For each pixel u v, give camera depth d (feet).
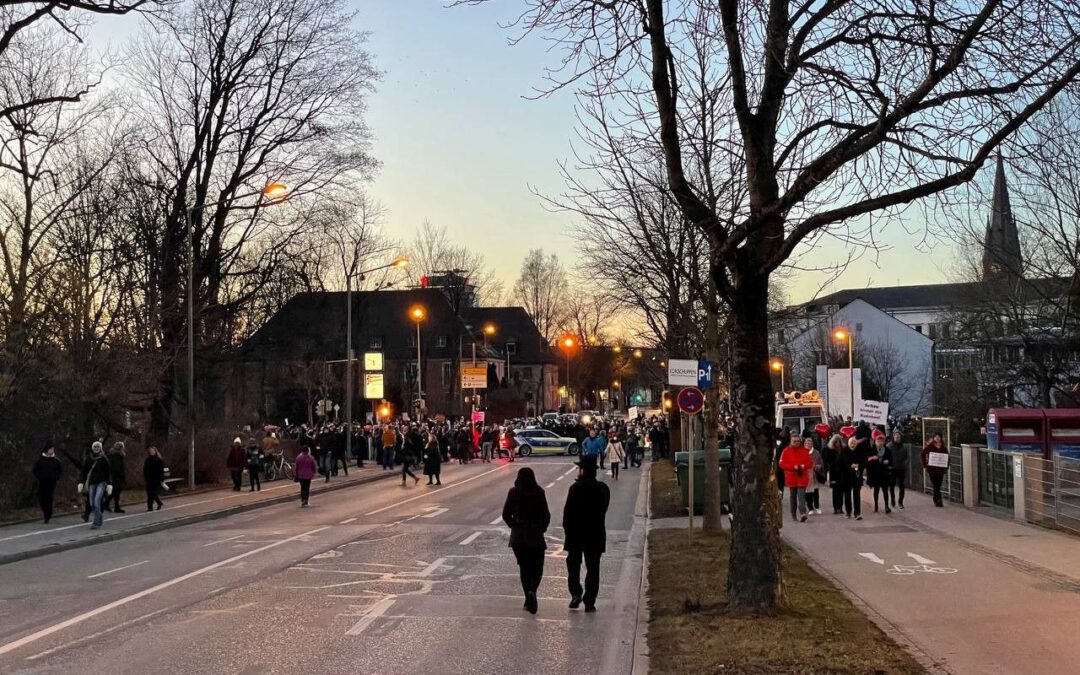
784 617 31.14
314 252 153.28
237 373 192.03
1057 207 81.87
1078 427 86.63
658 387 289.94
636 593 41.39
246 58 130.00
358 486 121.80
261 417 219.41
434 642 31.45
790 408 163.53
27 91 97.14
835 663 25.38
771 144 32.14
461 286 273.95
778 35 30.32
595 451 124.26
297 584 44.09
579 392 370.53
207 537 66.85
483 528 68.74
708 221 31.83
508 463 172.86
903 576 42.11
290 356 216.95
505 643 31.30
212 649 30.42
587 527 37.22
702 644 28.02
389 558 53.11
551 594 41.39
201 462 119.65
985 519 66.13
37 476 74.95
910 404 285.23
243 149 132.26
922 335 297.33
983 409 152.56
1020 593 37.50
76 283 95.91
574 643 31.24
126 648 30.68
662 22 31.40
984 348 157.38
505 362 378.73
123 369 100.32
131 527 71.46
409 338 315.37
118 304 110.73
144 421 112.57
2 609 38.63
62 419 88.63
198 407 141.38
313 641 31.60
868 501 81.71
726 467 76.38
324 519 78.23
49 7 67.92
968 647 28.22
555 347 375.25
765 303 32.14
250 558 54.03
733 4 31.53
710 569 43.60
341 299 240.73
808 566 44.78
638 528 68.95
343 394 236.84
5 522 74.95
